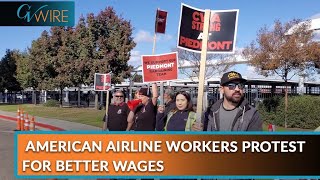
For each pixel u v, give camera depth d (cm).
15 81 6166
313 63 2352
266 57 2239
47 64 4047
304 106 1892
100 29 3588
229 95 467
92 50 3600
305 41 2172
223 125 476
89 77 3597
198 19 586
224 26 565
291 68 2253
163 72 786
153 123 722
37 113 3362
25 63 4775
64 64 3759
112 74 3525
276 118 2038
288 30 2234
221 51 566
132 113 767
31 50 4297
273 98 2077
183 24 579
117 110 797
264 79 3216
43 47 4091
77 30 3681
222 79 477
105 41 3544
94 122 2372
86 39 3575
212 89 2483
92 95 4988
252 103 2234
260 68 2388
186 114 577
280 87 3603
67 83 3800
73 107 4147
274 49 2220
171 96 788
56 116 2998
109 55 3494
